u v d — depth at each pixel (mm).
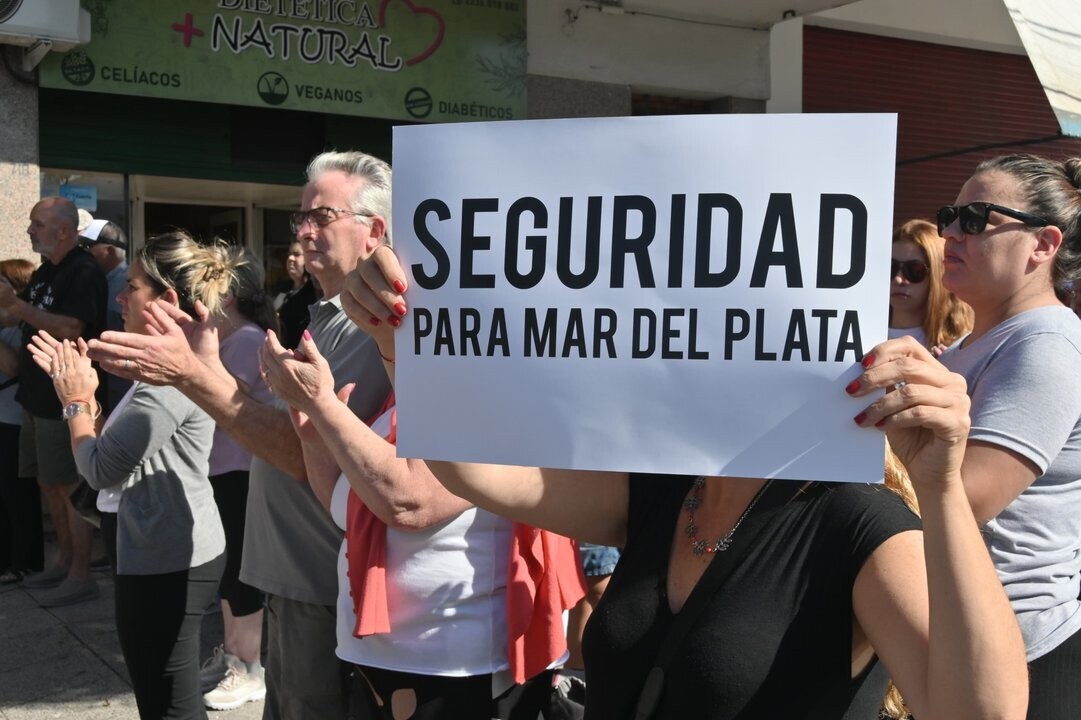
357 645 2387
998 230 2236
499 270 1595
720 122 1485
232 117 7402
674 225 1511
